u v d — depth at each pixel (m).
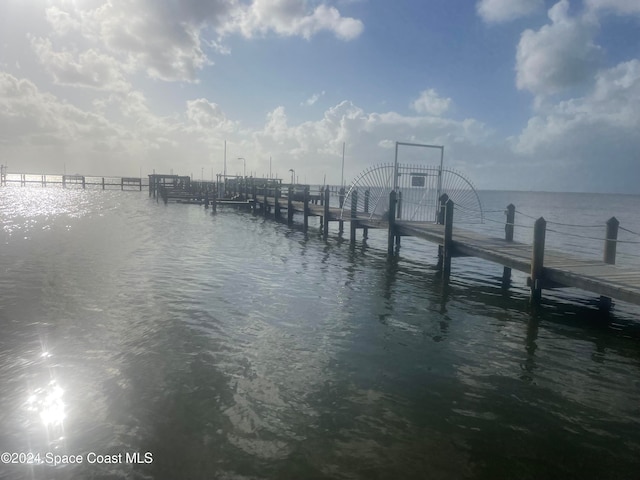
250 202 45.28
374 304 11.46
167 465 4.84
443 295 12.52
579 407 6.31
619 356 8.19
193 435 5.39
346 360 7.77
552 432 5.66
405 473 4.79
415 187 21.12
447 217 14.53
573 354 8.25
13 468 4.76
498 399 6.49
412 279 14.66
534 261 10.98
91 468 4.77
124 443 5.22
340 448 5.20
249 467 4.83
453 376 7.23
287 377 7.02
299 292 12.52
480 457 5.11
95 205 48.56
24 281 12.91
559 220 47.75
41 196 65.62
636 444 5.43
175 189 70.00
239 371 7.18
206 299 11.43
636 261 17.62
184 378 6.88
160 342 8.34
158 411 5.92
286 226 31.44
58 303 10.73
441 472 4.82
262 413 5.93
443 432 5.60
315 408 6.10
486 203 93.25
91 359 7.49
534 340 8.96
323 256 19.08
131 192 85.19
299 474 4.73
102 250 18.95
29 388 6.46
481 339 8.98
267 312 10.46
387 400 6.38
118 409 5.94
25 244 20.17
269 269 15.80
